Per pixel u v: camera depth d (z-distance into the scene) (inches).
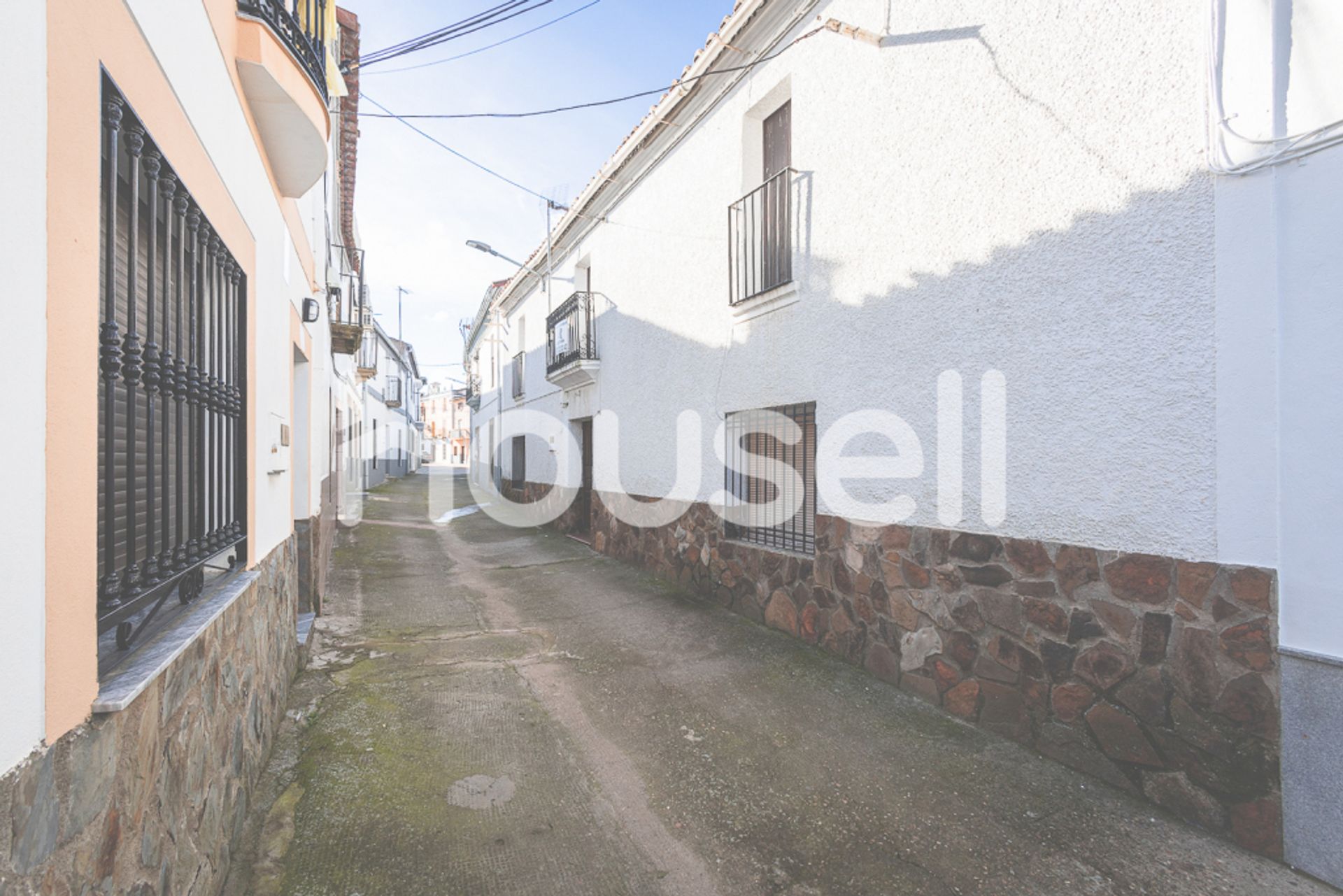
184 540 82.8
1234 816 87.5
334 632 185.0
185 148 71.6
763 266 192.1
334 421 353.7
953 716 128.6
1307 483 80.8
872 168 150.6
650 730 124.7
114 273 53.7
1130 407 100.4
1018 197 117.3
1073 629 107.9
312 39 129.2
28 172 39.6
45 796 40.1
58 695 42.3
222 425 90.7
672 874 84.5
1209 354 90.6
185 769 66.5
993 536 121.9
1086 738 105.6
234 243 94.0
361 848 87.8
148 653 60.2
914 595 138.6
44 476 41.2
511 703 136.6
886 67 146.1
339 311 358.0
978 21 124.4
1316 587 80.0
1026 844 89.8
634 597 228.4
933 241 134.8
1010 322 119.1
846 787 104.6
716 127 214.2
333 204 327.9
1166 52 95.3
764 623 191.0
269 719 113.0
